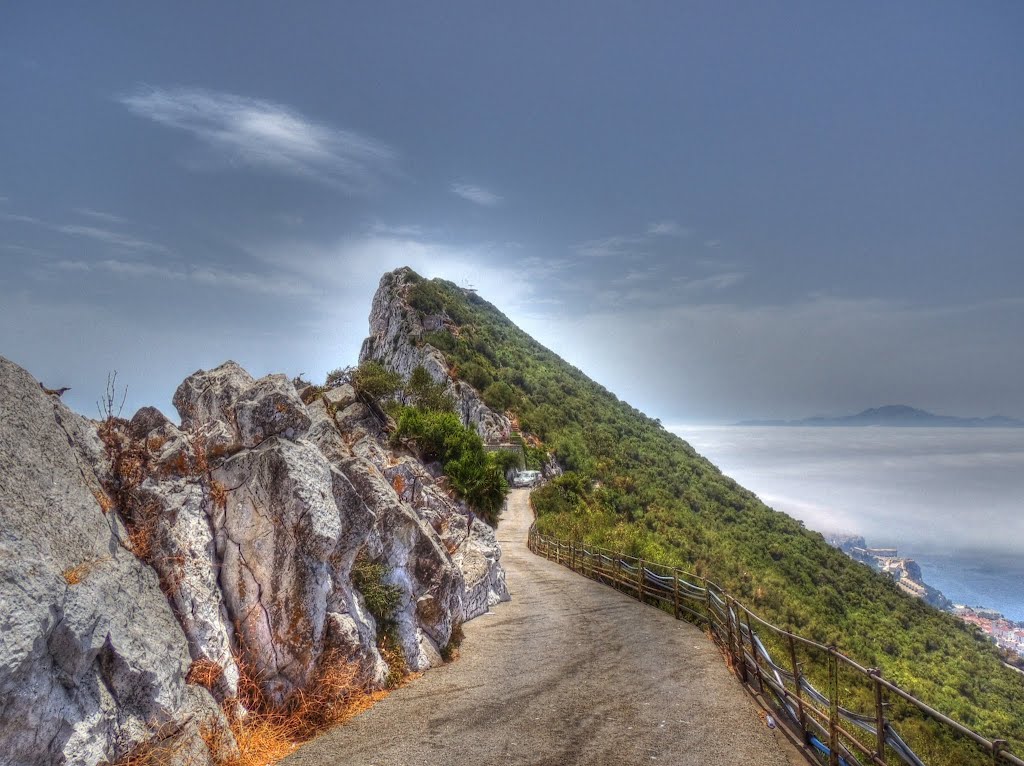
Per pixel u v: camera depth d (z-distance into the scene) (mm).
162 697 5590
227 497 7793
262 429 8078
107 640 5273
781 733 7840
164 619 6164
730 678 10336
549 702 8992
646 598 19031
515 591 22031
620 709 8719
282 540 7547
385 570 10688
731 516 83062
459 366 110562
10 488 5094
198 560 7152
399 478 15836
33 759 4500
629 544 24422
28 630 4477
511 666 11234
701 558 59594
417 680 10047
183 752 5574
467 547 18734
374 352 134875
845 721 7348
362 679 8688
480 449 31828
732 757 7070
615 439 109312
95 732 4922
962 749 6859
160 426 8461
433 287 146500
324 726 7691
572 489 69812
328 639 8281
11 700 4344
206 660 6461
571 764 6812
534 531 40750
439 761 6812
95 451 6773
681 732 7848
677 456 107500
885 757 5699
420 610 11633
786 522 85250
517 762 6844
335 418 16125
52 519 5395
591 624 15352
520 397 110625
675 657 11820
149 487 7086
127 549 6293
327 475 8367
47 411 6188
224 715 6410
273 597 7496
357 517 8945
